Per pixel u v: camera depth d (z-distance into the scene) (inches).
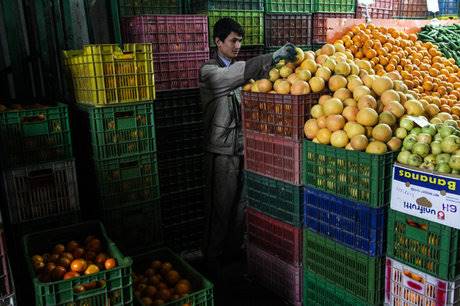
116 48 133.8
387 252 105.3
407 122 105.7
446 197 90.4
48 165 133.0
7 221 137.7
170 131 169.5
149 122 144.9
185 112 172.6
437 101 126.0
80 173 157.9
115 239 145.0
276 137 125.9
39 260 106.7
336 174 110.7
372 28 178.7
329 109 112.4
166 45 165.2
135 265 126.2
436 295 96.0
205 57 175.2
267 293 142.9
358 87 115.8
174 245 176.1
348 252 111.9
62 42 172.7
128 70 136.9
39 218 134.3
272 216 134.3
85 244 118.9
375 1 245.6
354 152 104.7
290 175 124.0
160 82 166.1
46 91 172.9
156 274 121.3
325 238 118.0
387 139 104.5
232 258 171.9
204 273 161.9
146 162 146.9
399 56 165.0
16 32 162.1
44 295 85.7
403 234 100.7
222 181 155.2
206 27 173.5
